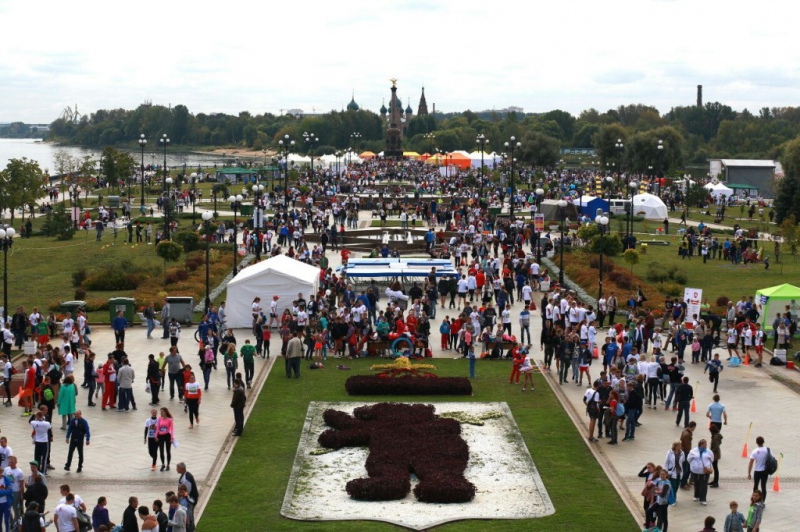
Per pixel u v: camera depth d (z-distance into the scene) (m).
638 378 39.50
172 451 35.59
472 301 66.25
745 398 43.88
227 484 32.09
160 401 42.41
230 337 45.66
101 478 32.78
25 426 38.53
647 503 28.42
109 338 55.03
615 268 76.75
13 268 80.50
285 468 33.72
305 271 59.91
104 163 157.38
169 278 70.38
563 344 45.62
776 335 52.00
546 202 114.31
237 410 37.25
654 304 62.66
